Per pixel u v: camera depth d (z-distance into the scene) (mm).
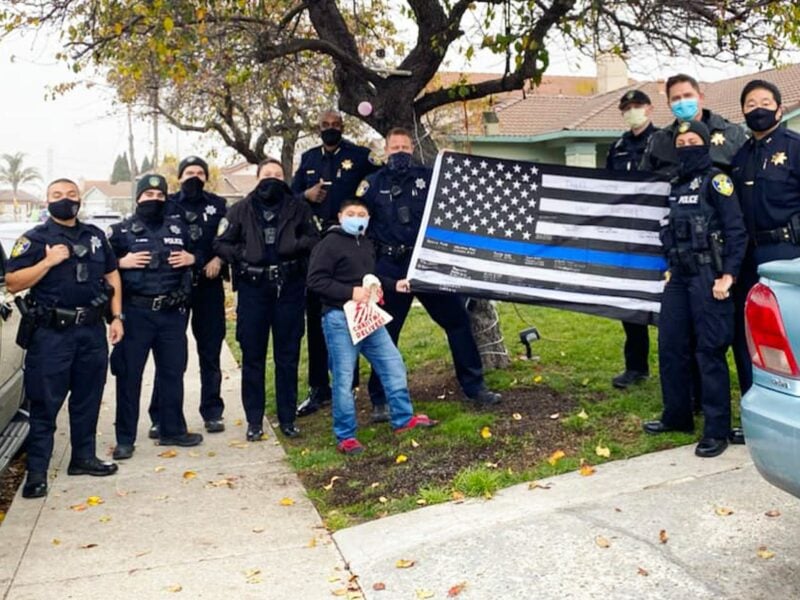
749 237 5113
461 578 3820
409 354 8898
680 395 5438
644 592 3514
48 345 5453
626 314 6219
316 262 5840
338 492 5266
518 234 6359
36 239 5398
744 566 3654
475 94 7102
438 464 5406
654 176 6219
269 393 8109
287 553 4383
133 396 6234
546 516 4371
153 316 6207
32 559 4422
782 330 3238
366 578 3959
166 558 4375
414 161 7305
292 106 11562
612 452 5301
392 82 7254
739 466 4812
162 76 6629
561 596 3553
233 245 6395
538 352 8156
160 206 6195
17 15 6398
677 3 6180
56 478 5793
